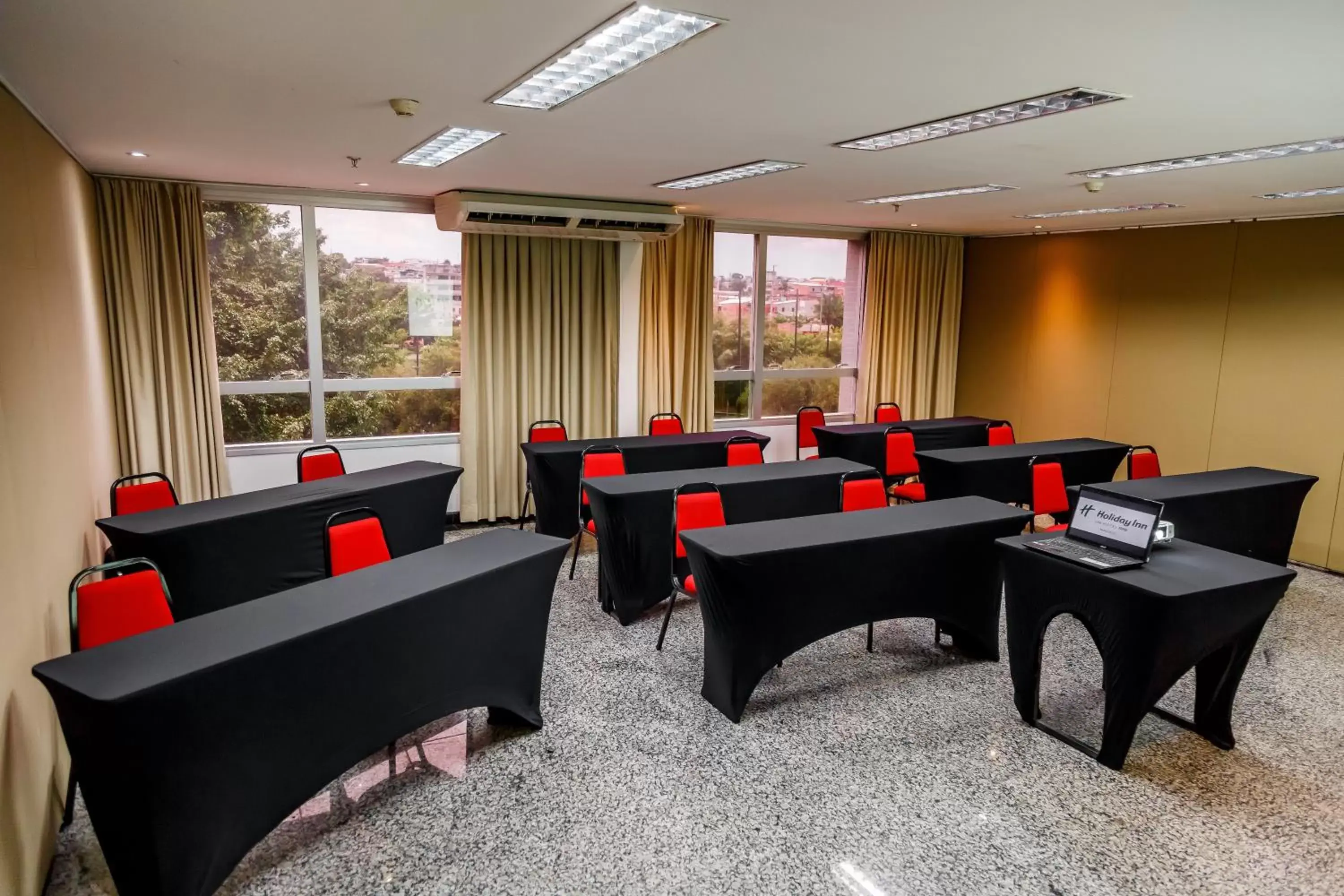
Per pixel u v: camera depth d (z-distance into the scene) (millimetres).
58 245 3570
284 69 2617
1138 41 2232
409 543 4855
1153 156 3900
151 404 5234
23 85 2775
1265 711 3650
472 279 6199
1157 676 2955
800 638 3518
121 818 2061
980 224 7375
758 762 3131
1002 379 8422
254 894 2400
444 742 3268
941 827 2748
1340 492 5777
